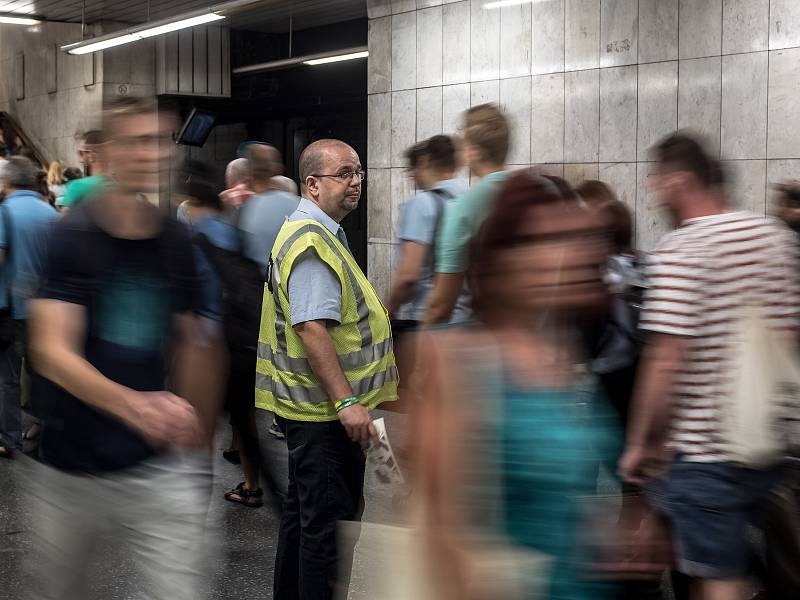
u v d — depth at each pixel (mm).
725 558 2965
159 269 2762
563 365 1552
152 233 2754
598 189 3715
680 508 2963
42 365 2697
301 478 3547
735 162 8898
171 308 2799
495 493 1480
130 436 2730
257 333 3604
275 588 3756
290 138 18266
